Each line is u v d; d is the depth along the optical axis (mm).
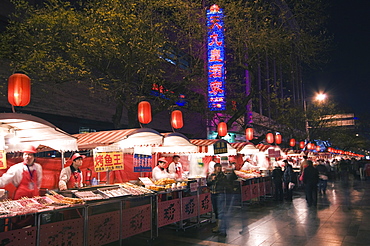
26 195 6023
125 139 7215
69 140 6461
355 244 6137
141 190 6766
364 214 9375
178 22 14617
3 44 10578
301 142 24250
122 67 13047
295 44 14266
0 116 4758
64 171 6648
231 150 11562
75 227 5273
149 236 6965
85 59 11750
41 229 4770
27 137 6082
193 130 24891
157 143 7664
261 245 6168
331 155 38281
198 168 12242
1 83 12375
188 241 6625
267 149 14898
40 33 11133
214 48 15914
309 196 11000
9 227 5297
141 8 11906
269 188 13766
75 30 11094
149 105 7691
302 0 13531
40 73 11617
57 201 5305
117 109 13211
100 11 10648
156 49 11711
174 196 7996
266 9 14211
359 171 26484
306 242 6316
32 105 13398
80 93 15930
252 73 15578
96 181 7957
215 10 14453
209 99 17062
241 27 13938
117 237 6035
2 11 13203
